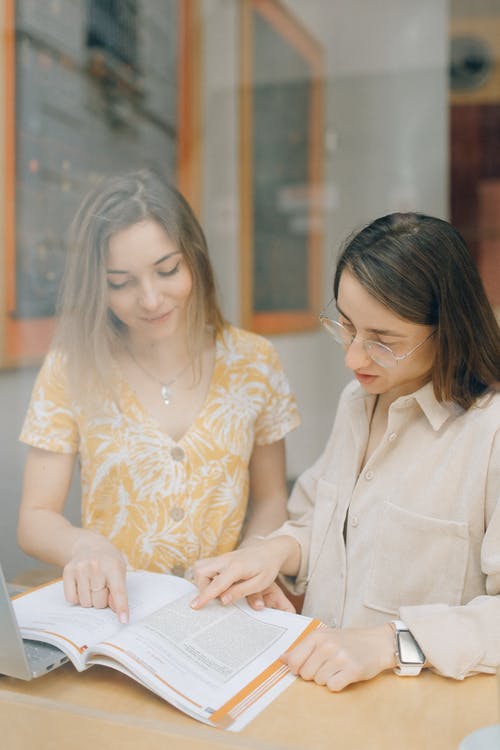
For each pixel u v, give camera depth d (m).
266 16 3.67
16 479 1.51
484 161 3.92
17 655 0.84
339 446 1.24
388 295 0.95
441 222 1.01
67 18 1.95
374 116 4.09
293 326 3.81
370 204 4.12
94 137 2.09
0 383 1.62
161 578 1.10
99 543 1.21
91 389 1.35
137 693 0.85
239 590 1.02
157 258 1.29
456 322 0.98
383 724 0.79
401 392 1.10
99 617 0.97
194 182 3.15
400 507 1.07
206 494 1.34
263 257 3.75
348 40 4.05
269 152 3.86
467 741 0.73
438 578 1.03
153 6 2.60
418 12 3.95
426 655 0.88
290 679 0.87
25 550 1.28
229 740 0.75
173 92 2.86
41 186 1.79
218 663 0.88
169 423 1.35
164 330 1.34
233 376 1.42
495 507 0.97
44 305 1.55
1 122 1.68
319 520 1.20
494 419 1.00
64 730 0.80
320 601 1.16
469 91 3.93
